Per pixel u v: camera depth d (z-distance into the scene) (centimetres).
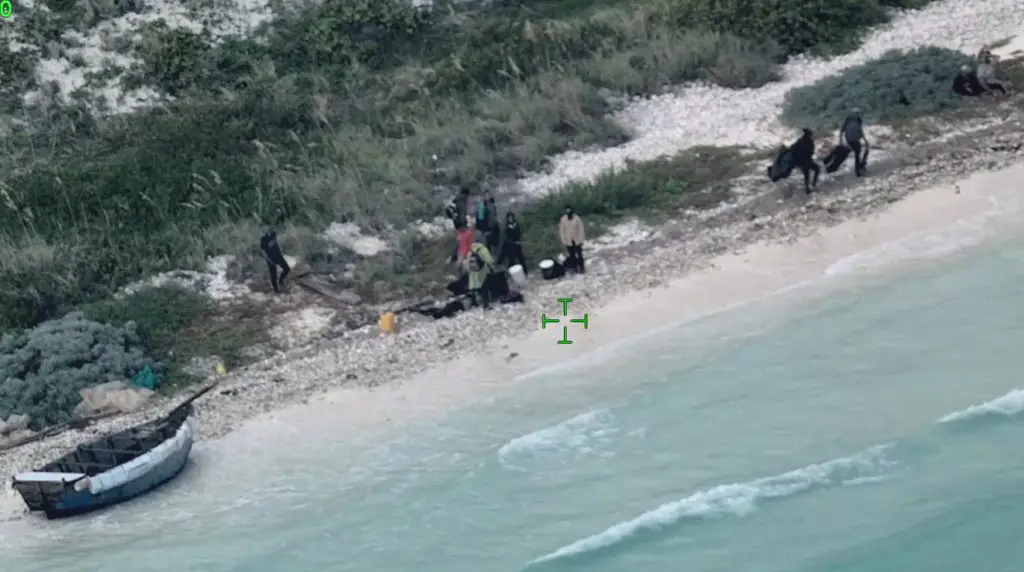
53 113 17738
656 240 14562
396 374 12900
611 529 10662
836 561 10219
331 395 12700
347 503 11250
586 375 12600
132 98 18225
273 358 13400
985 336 12600
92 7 19225
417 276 14538
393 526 10931
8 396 12775
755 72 17575
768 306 13312
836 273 13688
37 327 13700
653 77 17688
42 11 19188
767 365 12488
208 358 13438
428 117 17388
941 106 16375
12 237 15288
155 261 14862
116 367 13112
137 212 15612
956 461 11125
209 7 19538
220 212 15575
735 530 10600
